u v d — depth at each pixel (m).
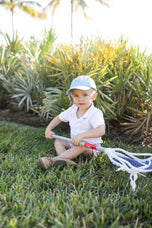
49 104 3.65
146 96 3.26
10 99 5.17
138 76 3.26
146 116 3.35
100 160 2.53
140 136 3.47
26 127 4.04
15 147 2.88
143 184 2.06
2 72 4.79
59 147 2.66
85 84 2.33
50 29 6.02
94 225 1.52
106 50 3.35
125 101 3.43
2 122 4.34
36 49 5.11
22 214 1.61
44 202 1.73
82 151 2.48
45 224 1.54
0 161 2.54
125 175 2.24
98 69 3.17
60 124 3.97
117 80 3.19
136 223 1.54
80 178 2.17
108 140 3.30
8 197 1.81
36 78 4.32
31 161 2.52
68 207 1.68
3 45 4.94
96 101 3.29
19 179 2.08
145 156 2.78
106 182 2.09
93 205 1.72
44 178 2.11
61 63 3.42
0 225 1.49
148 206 1.74
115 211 1.64
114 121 3.78
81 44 3.54
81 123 2.50
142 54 3.47
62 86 3.94
